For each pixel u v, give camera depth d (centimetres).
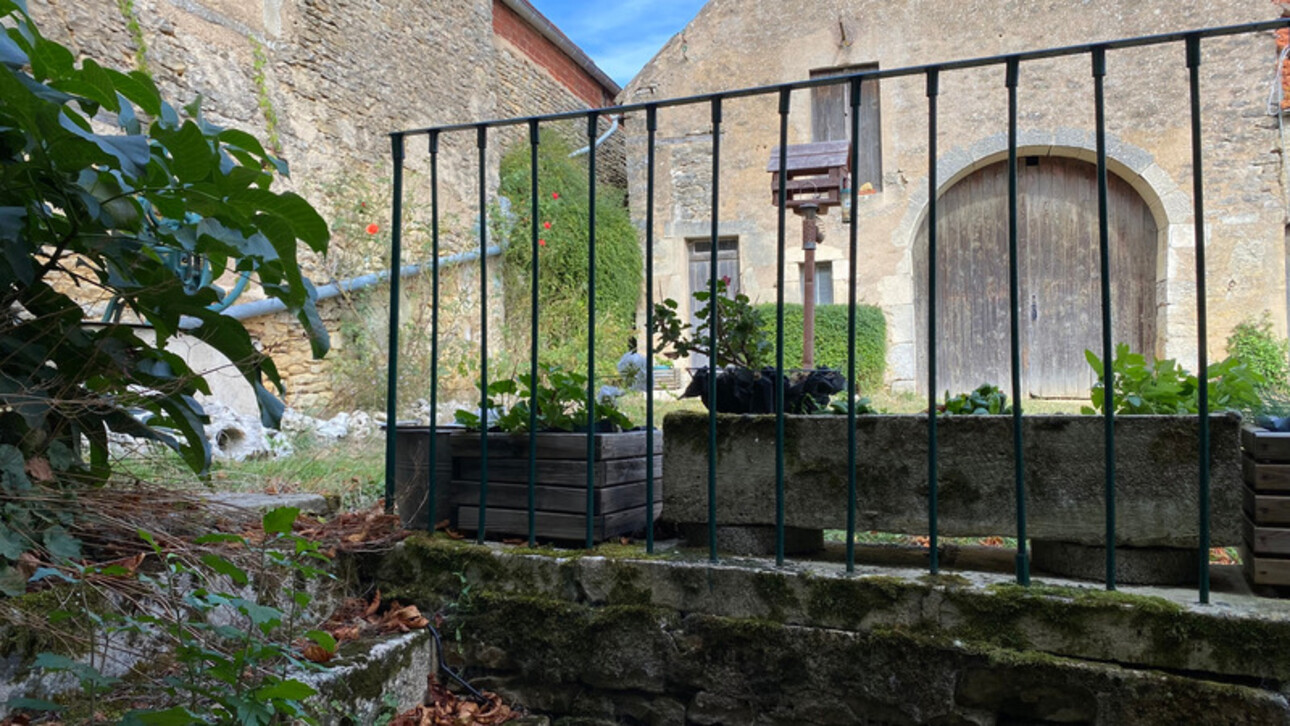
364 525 247
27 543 162
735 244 1061
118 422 193
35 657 152
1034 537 187
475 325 859
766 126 1045
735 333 248
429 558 225
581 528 225
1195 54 175
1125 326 955
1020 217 989
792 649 187
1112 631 166
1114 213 962
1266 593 174
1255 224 890
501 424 244
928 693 176
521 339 873
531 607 211
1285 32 890
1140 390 208
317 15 714
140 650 170
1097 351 962
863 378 968
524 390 249
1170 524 177
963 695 175
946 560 211
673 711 198
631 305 1052
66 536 167
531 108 1094
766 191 1041
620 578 205
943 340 1009
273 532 154
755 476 210
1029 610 172
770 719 189
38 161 171
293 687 136
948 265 1009
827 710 185
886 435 197
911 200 991
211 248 192
